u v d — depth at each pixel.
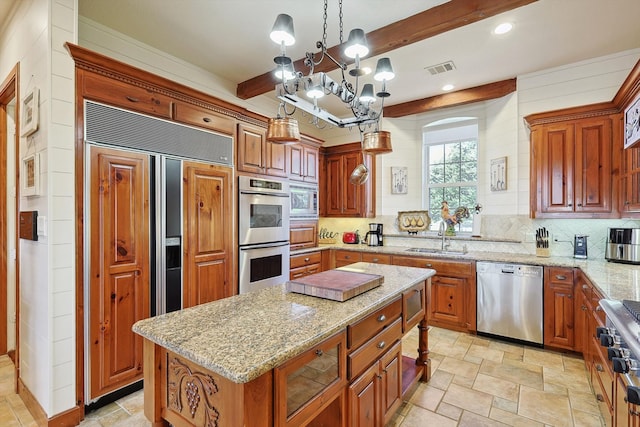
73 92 1.95
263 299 1.73
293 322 1.38
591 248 3.25
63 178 1.91
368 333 1.63
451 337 3.39
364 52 1.71
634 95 2.34
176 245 2.49
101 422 1.99
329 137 5.04
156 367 1.31
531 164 3.29
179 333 1.27
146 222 2.30
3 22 2.56
